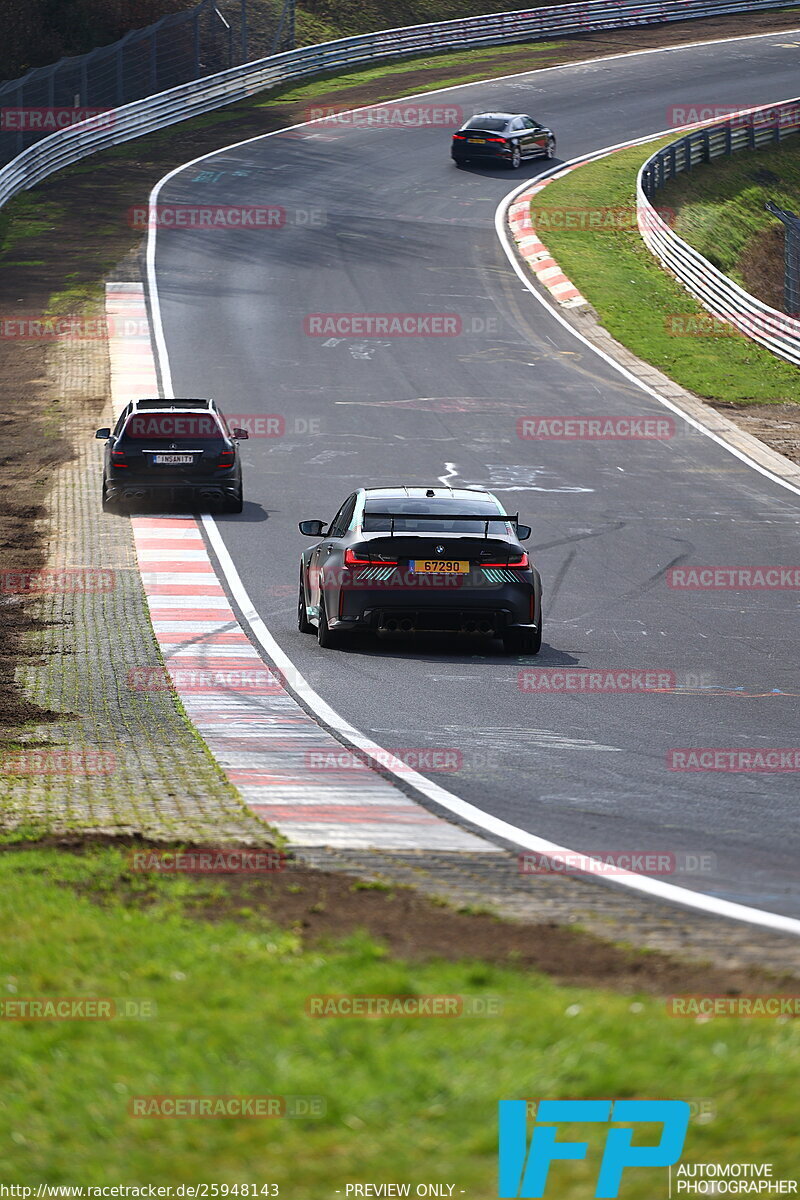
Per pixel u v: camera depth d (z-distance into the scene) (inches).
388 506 2049.7
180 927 837.8
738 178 7751.0
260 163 7426.2
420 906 909.2
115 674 1850.4
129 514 3129.9
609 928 864.9
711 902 942.4
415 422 4094.5
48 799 1243.2
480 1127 542.9
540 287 5684.1
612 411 4325.8
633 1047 610.2
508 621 1977.1
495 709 1694.1
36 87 7647.6
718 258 6737.2
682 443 4023.1
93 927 823.1
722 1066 586.2
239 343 4835.1
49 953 773.9
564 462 3762.3
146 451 3088.1
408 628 1972.2
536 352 4926.2
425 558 1957.4
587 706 1723.7
